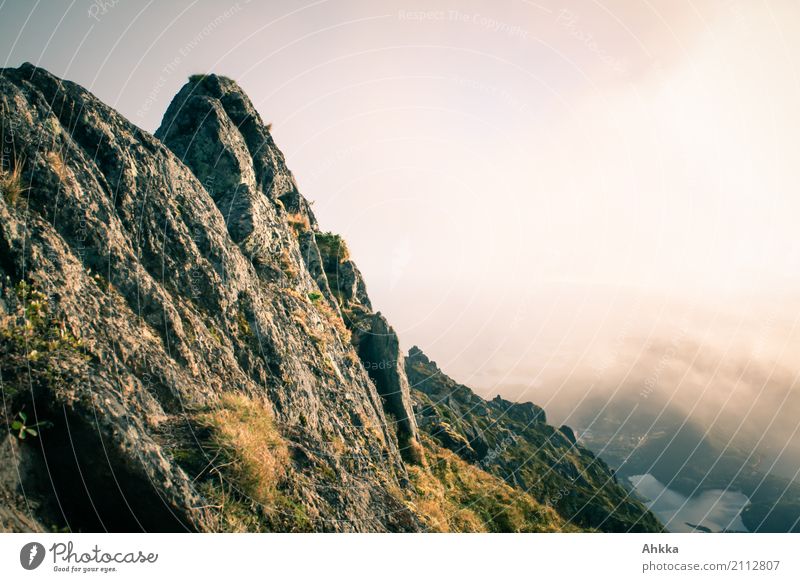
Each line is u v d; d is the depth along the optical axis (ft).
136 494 18.81
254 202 55.57
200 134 56.39
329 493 29.89
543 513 75.92
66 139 30.86
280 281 54.65
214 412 27.45
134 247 32.50
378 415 62.08
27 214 25.32
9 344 19.90
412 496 53.83
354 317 77.87
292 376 41.73
